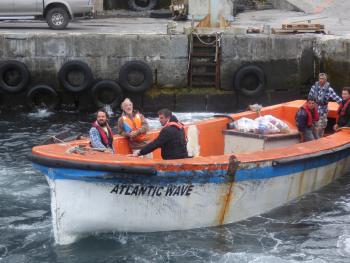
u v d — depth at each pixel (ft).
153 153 42.22
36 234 38.19
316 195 44.06
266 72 76.79
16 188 45.93
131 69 74.95
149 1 113.19
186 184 36.45
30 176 48.47
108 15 107.14
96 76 75.82
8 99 75.51
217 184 37.27
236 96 76.84
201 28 76.13
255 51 76.28
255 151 41.52
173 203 36.86
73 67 74.59
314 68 77.15
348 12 106.01
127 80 75.00
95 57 75.36
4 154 54.80
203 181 36.73
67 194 35.06
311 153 41.50
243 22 97.19
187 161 36.37
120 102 75.05
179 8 100.37
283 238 37.68
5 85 74.43
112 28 89.97
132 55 75.56
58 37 74.79
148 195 36.09
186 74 76.48
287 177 40.88
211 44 75.87
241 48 76.07
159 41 75.51
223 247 36.35
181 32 78.54
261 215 40.75
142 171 34.65
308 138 46.01
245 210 39.70
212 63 76.54
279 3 114.73
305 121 45.60
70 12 86.38
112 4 113.70
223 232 38.24
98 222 36.06
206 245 36.50
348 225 39.70
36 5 84.94
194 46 76.07
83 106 76.07
